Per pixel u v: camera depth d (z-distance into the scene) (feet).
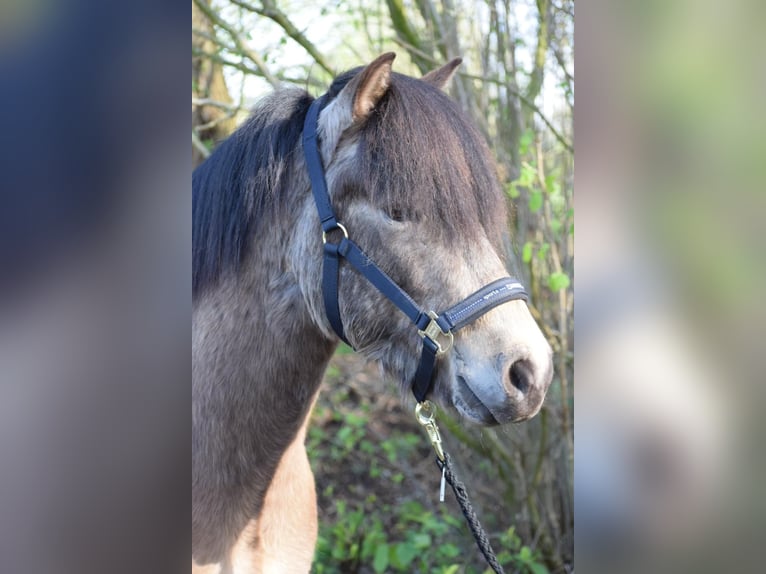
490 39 9.12
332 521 9.41
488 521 9.19
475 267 4.30
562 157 9.27
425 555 8.25
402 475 9.92
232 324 4.87
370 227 4.44
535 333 4.32
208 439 4.79
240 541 4.97
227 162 4.99
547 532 8.77
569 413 8.71
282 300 4.84
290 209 4.83
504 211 4.66
